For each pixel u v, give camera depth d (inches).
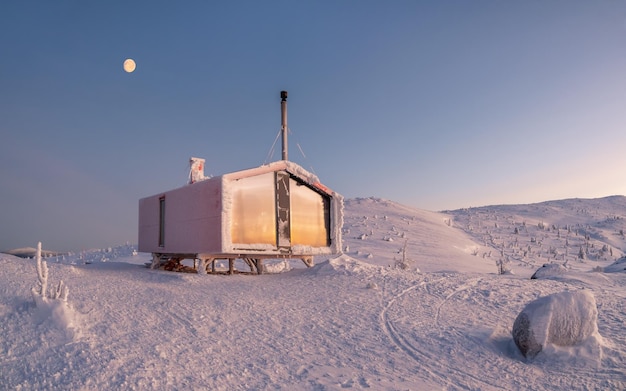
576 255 2642.7
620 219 4443.9
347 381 262.1
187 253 712.4
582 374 288.0
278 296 485.1
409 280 576.4
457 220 3902.6
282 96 805.2
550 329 318.7
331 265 655.8
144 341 312.5
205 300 448.1
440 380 272.1
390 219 2689.5
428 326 378.3
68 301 390.0
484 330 366.3
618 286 589.9
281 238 729.6
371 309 431.5
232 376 263.6
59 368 259.3
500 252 2459.4
